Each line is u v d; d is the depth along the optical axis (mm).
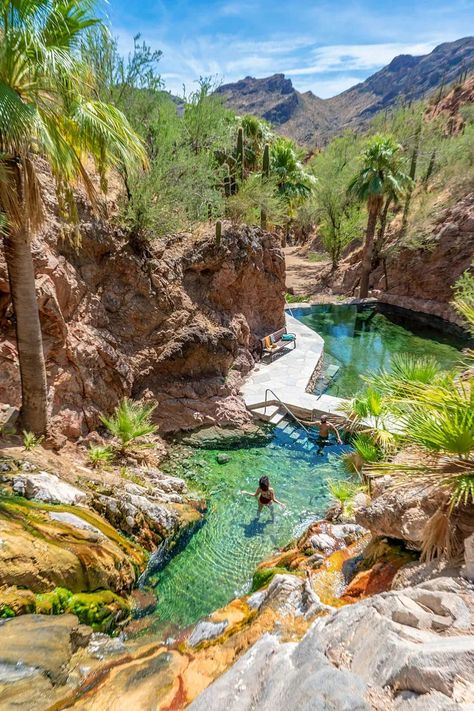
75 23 5297
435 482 3195
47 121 5422
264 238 14688
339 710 1609
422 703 1608
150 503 6500
